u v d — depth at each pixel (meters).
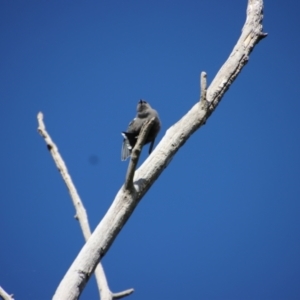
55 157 18.31
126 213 13.36
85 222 16.70
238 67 16.03
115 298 15.13
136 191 13.59
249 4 17.14
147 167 14.13
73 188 17.55
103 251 12.88
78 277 12.25
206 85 14.84
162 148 14.41
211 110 15.26
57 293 11.98
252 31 16.58
